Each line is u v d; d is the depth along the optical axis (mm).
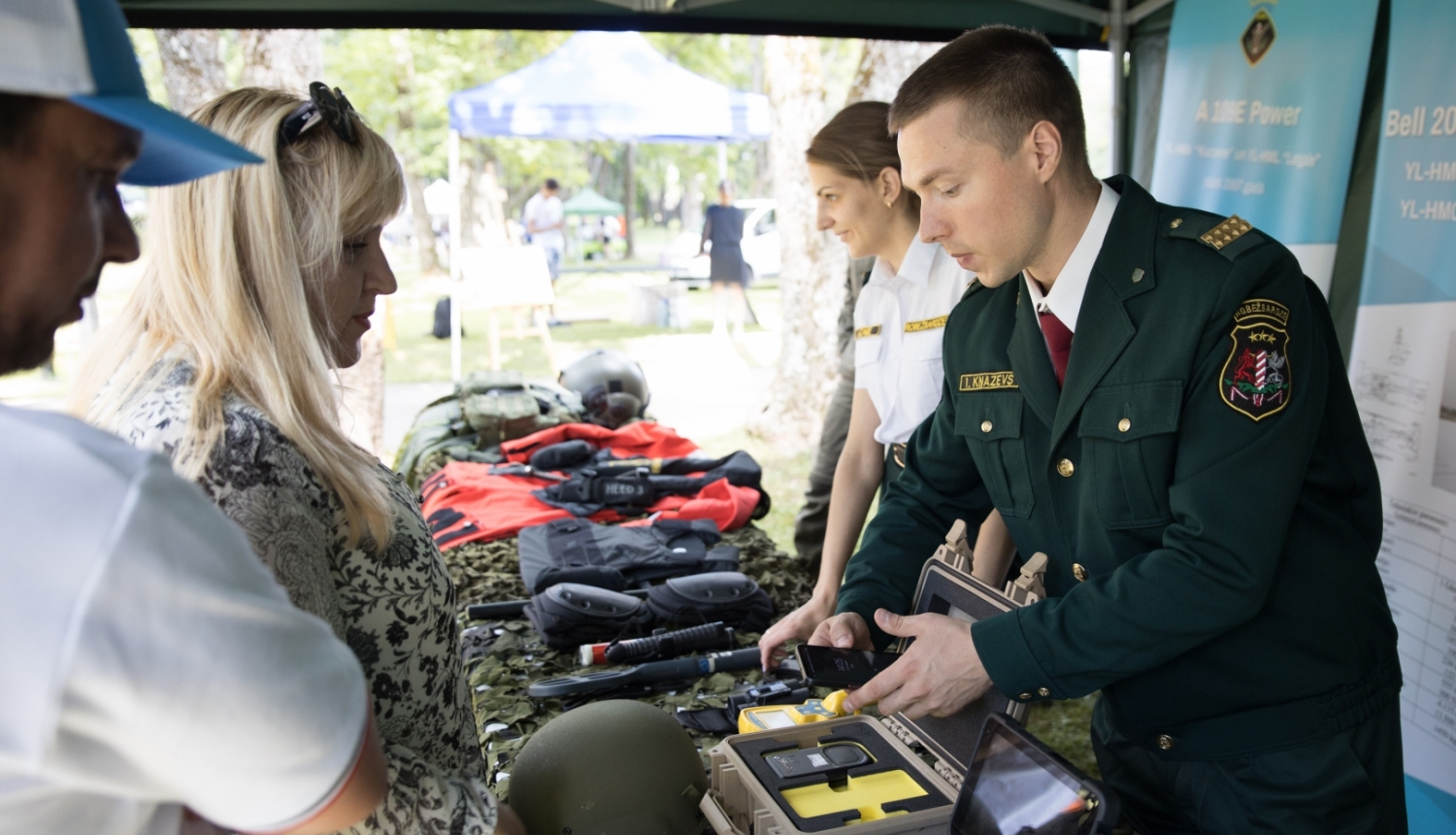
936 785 1219
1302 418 1301
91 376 1016
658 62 8383
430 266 17156
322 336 1052
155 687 533
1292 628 1409
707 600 1994
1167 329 1376
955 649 1331
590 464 3291
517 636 1982
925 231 1500
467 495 2957
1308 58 2699
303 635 615
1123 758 1688
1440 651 2309
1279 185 2814
